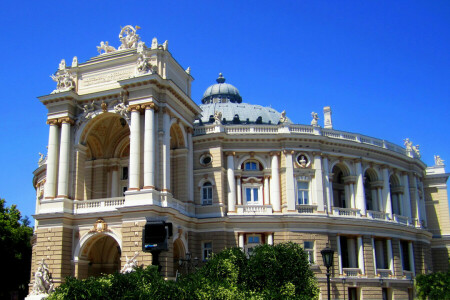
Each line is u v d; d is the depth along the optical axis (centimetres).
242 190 6222
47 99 5475
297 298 3622
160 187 5016
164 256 4819
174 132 5781
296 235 5859
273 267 3894
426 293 4550
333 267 5916
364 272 6125
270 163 6244
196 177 6088
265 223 5881
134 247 4753
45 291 4897
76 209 5247
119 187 6119
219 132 6072
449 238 7906
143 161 5044
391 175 7150
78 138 5447
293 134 6181
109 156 6172
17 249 7906
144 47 5397
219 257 3944
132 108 5131
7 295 8450
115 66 5472
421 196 7712
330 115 7281
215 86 8619
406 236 6856
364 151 6719
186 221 5600
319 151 6272
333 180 6950
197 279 3362
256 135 6216
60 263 4991
